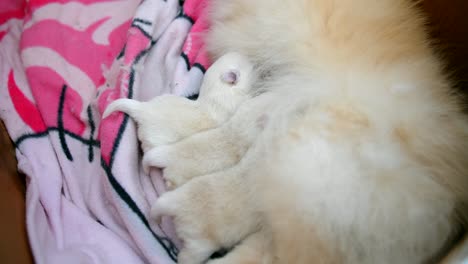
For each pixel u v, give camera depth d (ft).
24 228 2.09
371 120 1.91
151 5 2.39
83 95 2.35
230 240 1.98
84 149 2.27
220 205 1.96
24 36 2.45
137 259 2.08
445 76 2.03
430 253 1.82
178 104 2.13
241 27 2.21
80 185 2.22
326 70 2.01
